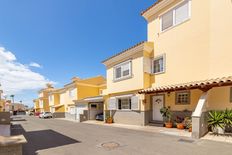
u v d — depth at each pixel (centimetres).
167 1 1335
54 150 750
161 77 1373
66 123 2178
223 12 1009
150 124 1391
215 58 1029
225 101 941
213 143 740
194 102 1112
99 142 866
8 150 422
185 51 1202
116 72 1798
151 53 1488
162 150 671
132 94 1566
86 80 3403
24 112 8188
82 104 2761
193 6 1173
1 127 1620
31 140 1002
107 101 1955
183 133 970
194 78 1131
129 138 927
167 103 1296
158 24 1441
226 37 987
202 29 1107
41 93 6047
